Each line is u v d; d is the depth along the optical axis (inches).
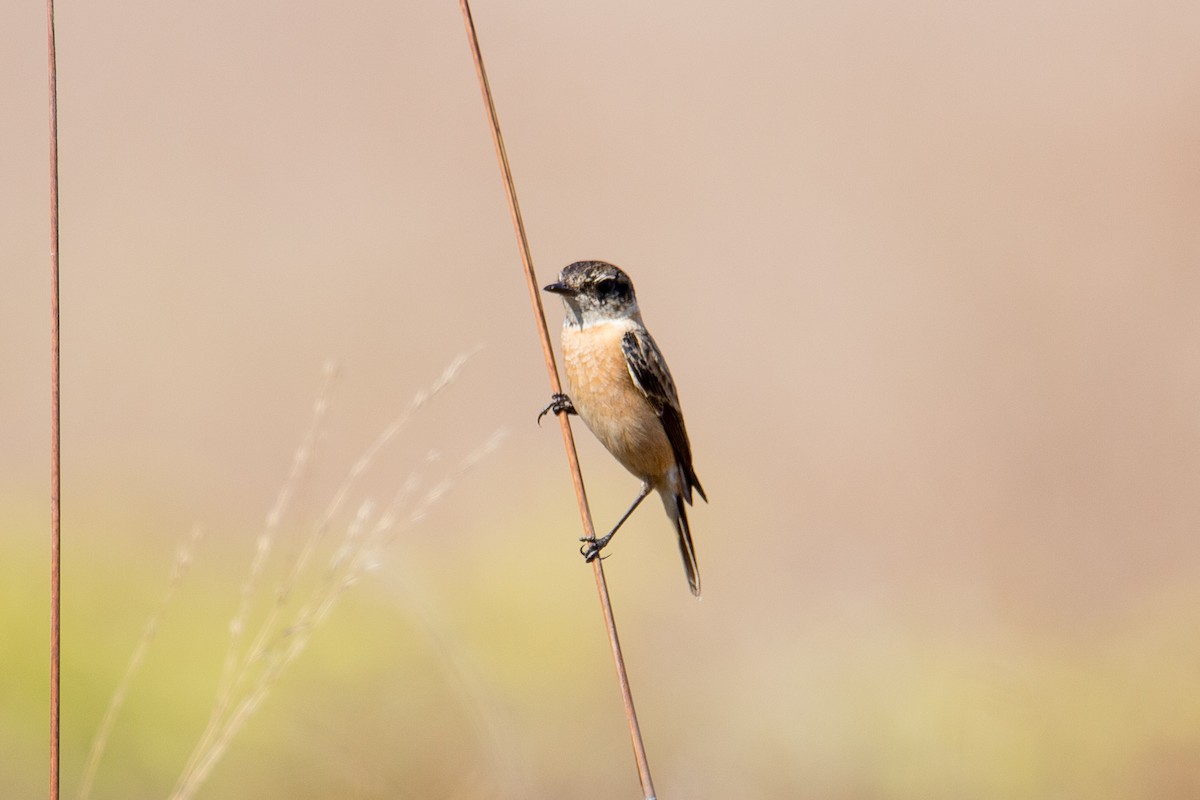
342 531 483.8
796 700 461.4
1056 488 682.8
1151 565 604.4
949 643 494.6
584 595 493.7
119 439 608.1
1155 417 725.9
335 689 395.2
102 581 423.8
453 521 554.3
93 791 370.9
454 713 390.6
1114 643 507.2
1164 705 463.2
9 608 400.8
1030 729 452.1
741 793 440.8
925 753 446.0
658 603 516.1
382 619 420.2
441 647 369.7
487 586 485.4
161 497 533.0
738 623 516.7
